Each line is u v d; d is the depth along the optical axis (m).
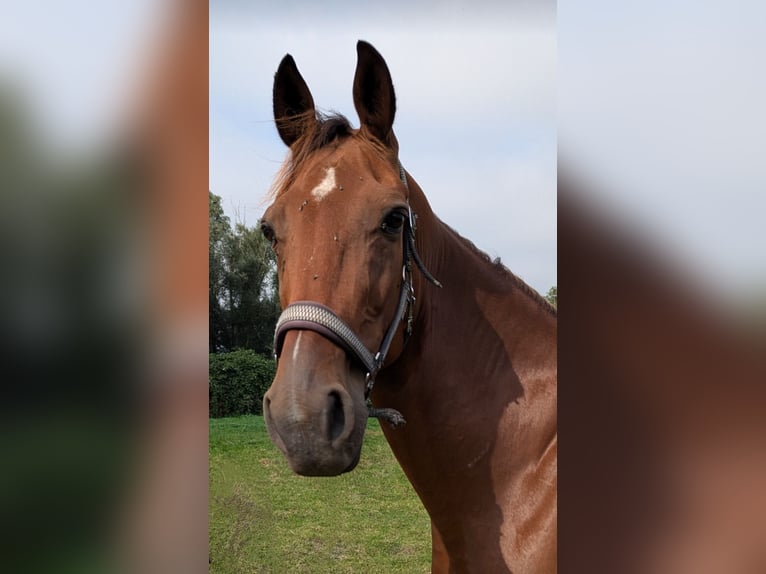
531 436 1.58
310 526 4.64
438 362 1.59
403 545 4.30
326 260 1.31
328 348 1.26
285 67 1.61
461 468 1.60
